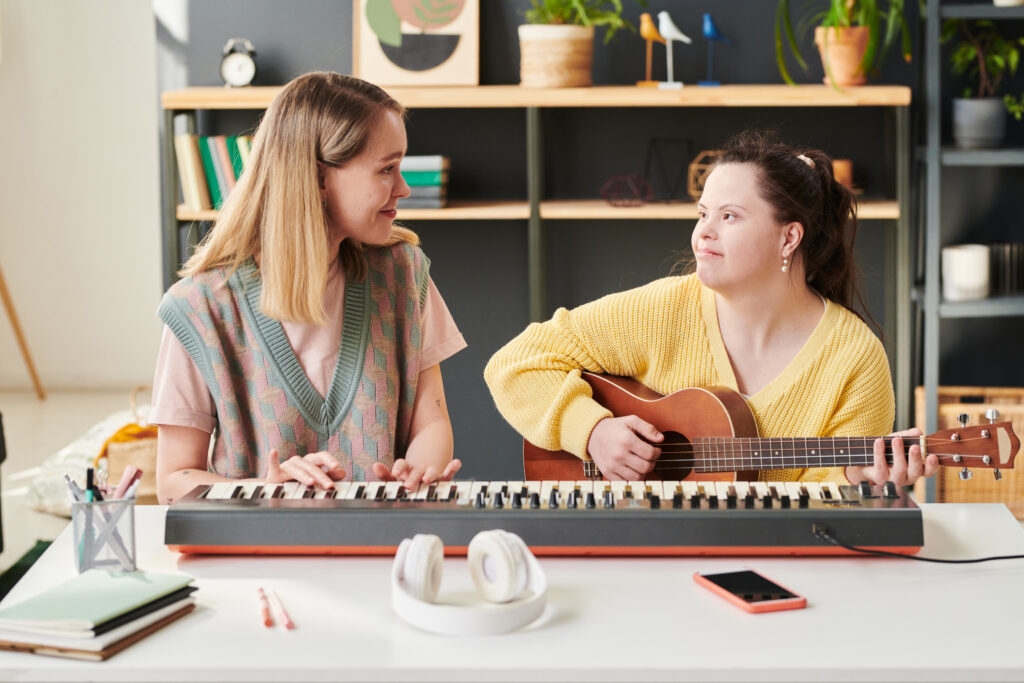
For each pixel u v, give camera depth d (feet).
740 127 12.82
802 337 6.43
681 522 4.82
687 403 6.36
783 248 6.19
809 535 4.80
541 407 6.86
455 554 4.87
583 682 3.84
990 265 12.19
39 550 11.41
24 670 3.88
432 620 4.14
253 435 6.11
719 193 6.15
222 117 13.03
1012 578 4.64
